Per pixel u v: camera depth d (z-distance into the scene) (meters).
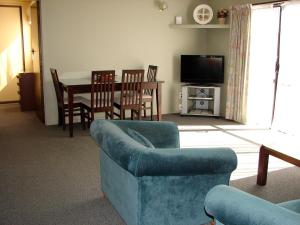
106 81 4.77
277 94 5.10
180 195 2.11
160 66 6.34
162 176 2.03
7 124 5.57
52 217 2.54
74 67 5.58
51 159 3.84
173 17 6.26
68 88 4.64
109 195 2.65
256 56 5.35
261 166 3.11
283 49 4.93
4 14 7.15
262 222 1.23
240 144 4.42
